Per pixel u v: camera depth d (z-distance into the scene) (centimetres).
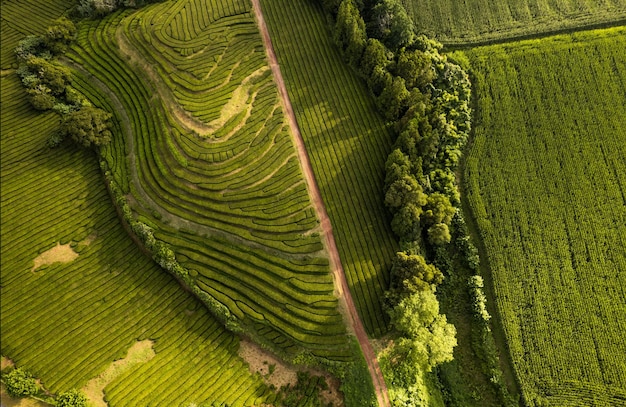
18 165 6094
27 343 4925
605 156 6084
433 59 7038
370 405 4753
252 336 5119
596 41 6912
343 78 6819
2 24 7481
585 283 5384
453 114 6562
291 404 4778
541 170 6091
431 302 4862
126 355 4938
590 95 6519
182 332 5150
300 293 5244
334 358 4966
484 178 6131
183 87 6556
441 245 5831
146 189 5941
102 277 5416
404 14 6881
